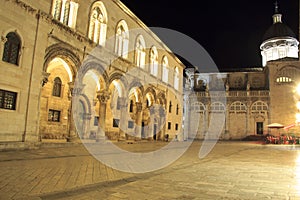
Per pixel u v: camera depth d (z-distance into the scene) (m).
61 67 23.17
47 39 17.34
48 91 22.12
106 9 24.03
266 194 6.48
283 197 6.20
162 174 9.11
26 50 15.72
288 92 46.91
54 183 6.96
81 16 20.89
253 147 28.55
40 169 8.95
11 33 14.89
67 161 11.37
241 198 6.07
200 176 8.89
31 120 15.83
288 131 45.69
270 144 36.03
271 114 47.44
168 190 6.72
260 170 10.55
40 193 5.91
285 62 47.59
